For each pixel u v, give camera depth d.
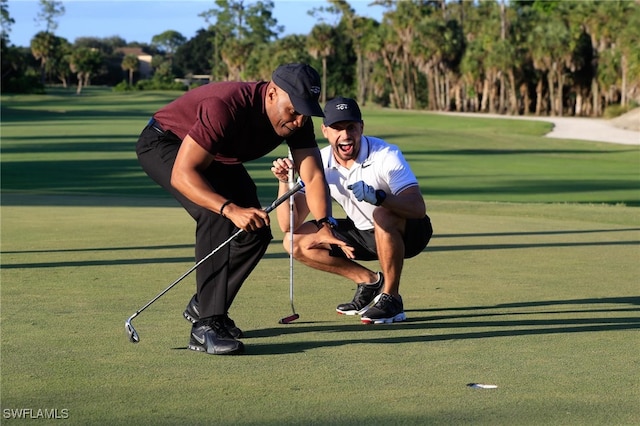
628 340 4.57
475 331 4.82
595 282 6.62
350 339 4.59
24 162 26.47
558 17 73.69
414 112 75.56
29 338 4.48
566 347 4.39
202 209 4.34
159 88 119.44
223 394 3.44
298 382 3.64
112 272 6.88
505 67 73.88
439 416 3.13
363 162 5.36
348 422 3.05
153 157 4.42
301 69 4.15
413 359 4.11
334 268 5.60
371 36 87.12
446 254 8.20
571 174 24.98
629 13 65.88
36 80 103.94
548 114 77.31
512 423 3.05
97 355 4.12
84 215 11.94
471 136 43.97
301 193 5.52
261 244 4.39
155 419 3.08
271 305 5.61
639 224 11.57
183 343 4.43
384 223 5.14
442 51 80.12
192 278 6.62
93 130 42.59
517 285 6.46
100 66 135.75
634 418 3.12
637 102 62.75
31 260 7.55
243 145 4.30
